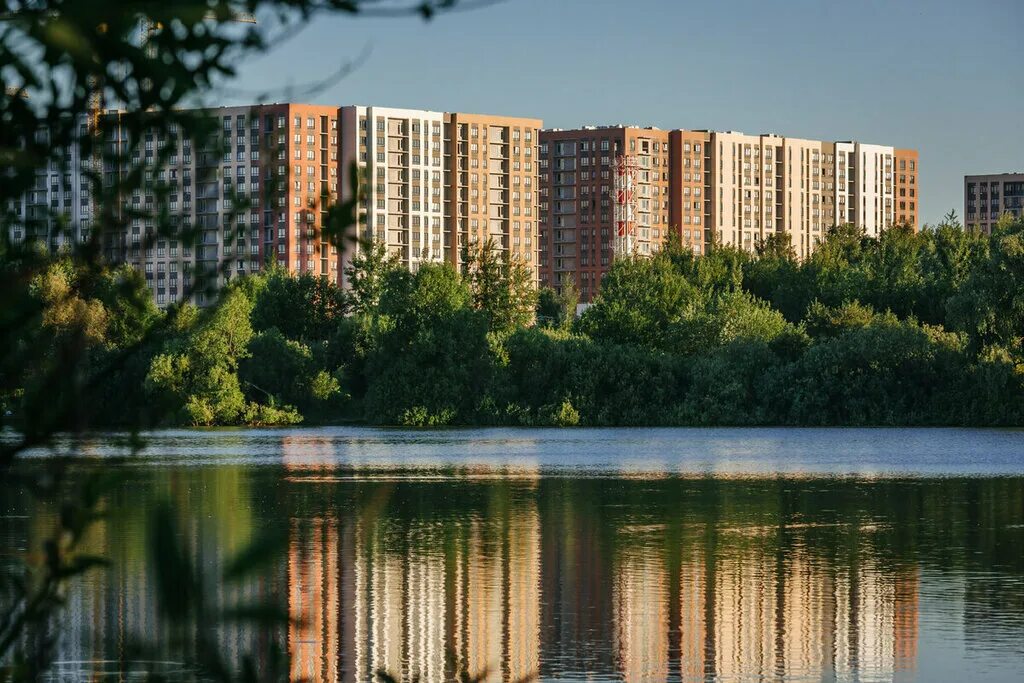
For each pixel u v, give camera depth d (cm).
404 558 6688
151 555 681
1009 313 17562
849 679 4138
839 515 8819
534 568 6381
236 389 19038
